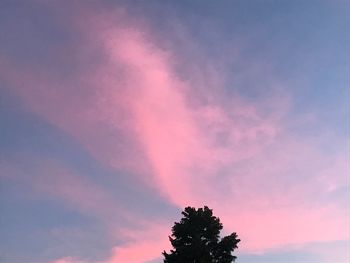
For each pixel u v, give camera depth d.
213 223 47.16
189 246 45.22
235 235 47.06
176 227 47.00
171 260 45.59
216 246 46.31
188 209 47.75
